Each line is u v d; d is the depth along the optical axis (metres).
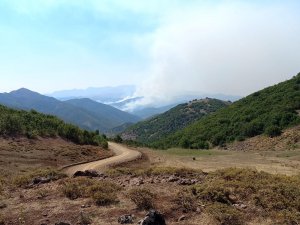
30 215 14.20
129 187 17.72
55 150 56.03
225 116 100.94
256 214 14.05
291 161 48.41
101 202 15.21
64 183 18.44
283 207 14.59
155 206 14.57
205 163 49.75
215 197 15.22
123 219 13.12
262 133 75.75
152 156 62.47
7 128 58.41
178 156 60.84
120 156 61.28
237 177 18.64
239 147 73.62
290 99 86.38
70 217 13.78
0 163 42.28
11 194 17.69
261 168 41.72
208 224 13.09
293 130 69.44
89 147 65.31
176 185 17.67
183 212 14.19
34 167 43.31
